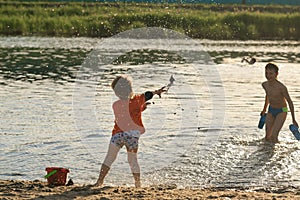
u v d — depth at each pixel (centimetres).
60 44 5062
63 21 6309
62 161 1489
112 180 1355
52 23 6297
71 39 5628
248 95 2555
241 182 1339
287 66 3688
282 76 3192
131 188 1224
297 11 8419
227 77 3145
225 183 1332
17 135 1738
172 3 6506
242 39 6209
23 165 1442
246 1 9525
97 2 7950
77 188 1203
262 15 6712
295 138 1791
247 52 4659
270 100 1783
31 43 5128
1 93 2498
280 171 1433
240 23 6391
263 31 6556
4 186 1207
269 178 1371
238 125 1939
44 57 4003
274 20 6638
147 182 1334
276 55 4444
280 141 1745
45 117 1995
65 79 2964
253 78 3127
